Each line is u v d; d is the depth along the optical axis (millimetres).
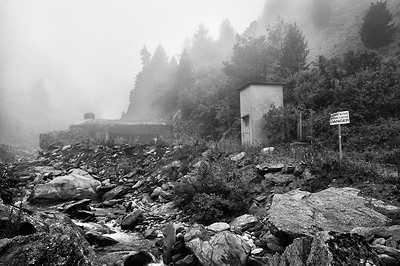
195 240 6062
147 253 6176
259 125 15859
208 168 10383
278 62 25016
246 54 25359
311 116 15172
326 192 7453
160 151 17234
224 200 8352
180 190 9570
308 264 3762
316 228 5891
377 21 32500
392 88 15766
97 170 17422
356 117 14992
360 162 9453
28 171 16828
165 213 9516
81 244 5781
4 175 10664
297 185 8992
